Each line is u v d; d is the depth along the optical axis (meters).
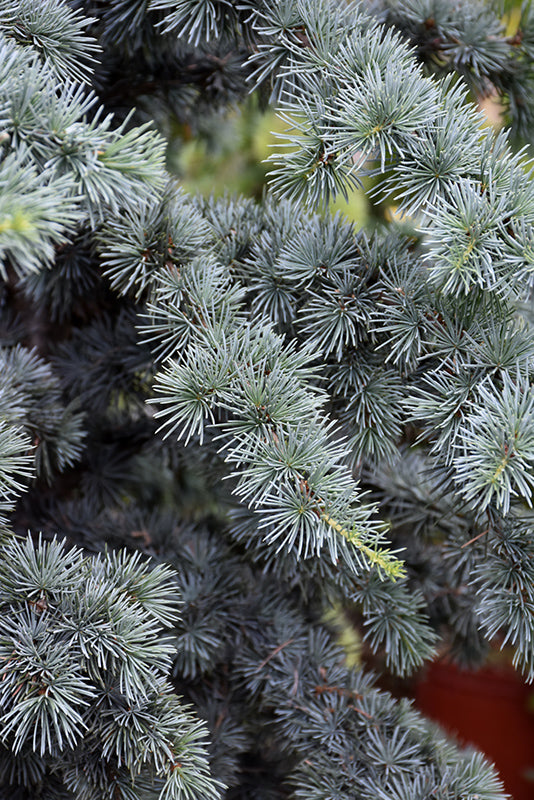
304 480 0.80
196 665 0.94
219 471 0.90
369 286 0.86
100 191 0.78
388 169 0.82
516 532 0.83
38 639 0.81
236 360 0.82
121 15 0.88
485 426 0.79
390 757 0.87
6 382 0.89
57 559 0.83
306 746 0.89
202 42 0.92
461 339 0.83
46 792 0.87
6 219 0.74
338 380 0.86
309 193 0.83
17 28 0.82
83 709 0.82
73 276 0.92
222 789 0.91
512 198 0.81
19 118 0.77
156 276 0.84
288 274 0.86
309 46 0.85
